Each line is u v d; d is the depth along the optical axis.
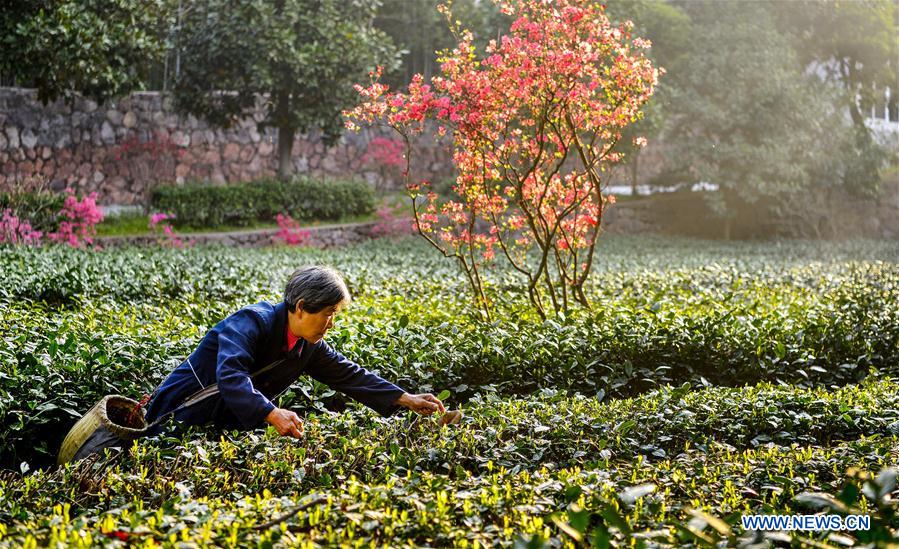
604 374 5.57
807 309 7.39
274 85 19.19
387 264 13.25
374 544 2.19
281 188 21.23
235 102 20.33
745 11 25.12
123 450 3.39
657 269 12.75
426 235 7.49
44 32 14.08
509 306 7.49
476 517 2.42
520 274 11.16
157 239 17.27
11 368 4.14
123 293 8.30
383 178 25.94
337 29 19.30
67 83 16.09
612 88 6.84
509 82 6.50
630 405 4.09
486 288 9.00
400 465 3.09
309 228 20.44
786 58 24.09
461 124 6.71
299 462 3.10
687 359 5.79
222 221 20.31
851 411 4.26
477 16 23.00
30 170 20.72
